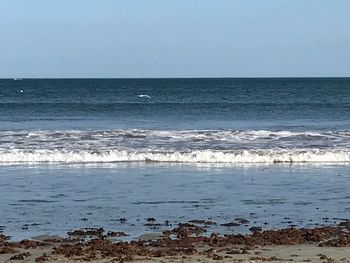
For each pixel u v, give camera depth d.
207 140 29.59
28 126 41.50
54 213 15.48
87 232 13.45
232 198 17.48
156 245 12.27
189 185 19.52
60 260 10.97
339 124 42.94
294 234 13.12
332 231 13.45
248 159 25.20
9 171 22.30
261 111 58.34
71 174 21.66
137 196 17.69
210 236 13.09
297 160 25.30
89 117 51.34
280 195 17.94
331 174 21.94
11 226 14.12
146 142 28.89
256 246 12.16
